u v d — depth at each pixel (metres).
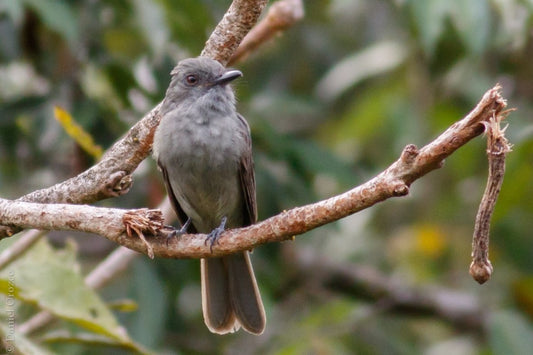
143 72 13.10
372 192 5.82
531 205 14.37
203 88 9.38
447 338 15.15
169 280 12.14
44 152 12.81
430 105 14.67
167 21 12.32
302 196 12.26
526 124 13.82
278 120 15.45
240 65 13.53
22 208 6.52
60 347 10.83
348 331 13.75
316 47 15.20
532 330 13.22
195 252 6.44
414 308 14.88
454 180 15.09
